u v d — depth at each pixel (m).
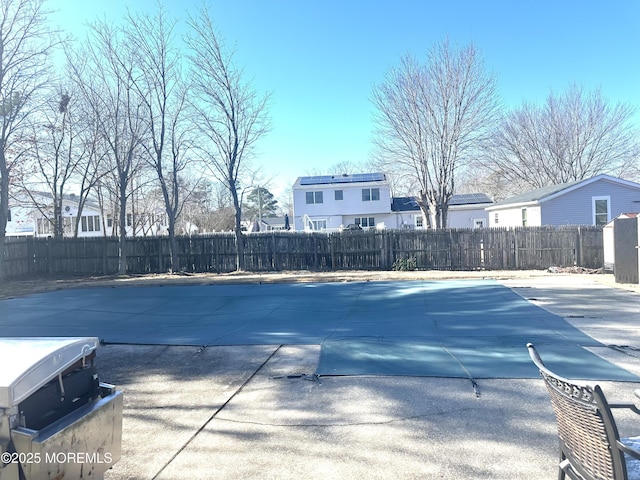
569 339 6.08
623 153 32.41
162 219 37.28
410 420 3.73
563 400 2.07
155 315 9.35
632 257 11.53
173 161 19.02
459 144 22.97
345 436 3.49
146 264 19.11
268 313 9.12
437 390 4.36
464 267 17.19
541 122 33.88
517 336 6.33
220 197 51.53
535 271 15.82
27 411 2.12
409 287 11.91
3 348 2.34
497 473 2.88
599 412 1.81
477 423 3.62
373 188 40.66
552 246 16.77
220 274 17.77
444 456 3.12
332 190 40.94
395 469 2.97
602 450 1.85
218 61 17.89
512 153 35.00
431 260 17.44
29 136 18.05
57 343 2.39
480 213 38.25
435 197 23.30
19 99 16.31
